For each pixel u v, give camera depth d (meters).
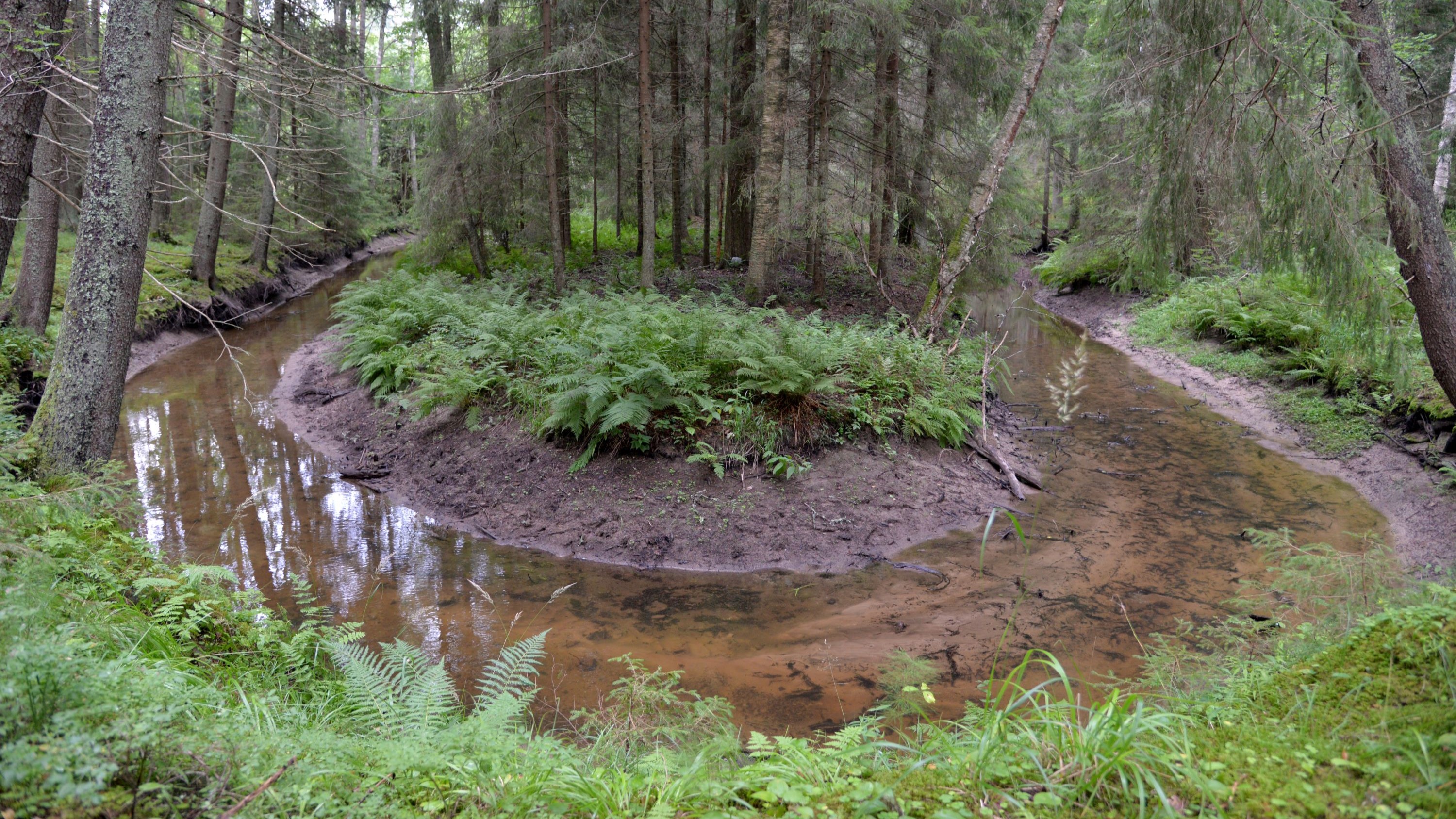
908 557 7.71
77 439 5.99
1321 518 8.53
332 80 6.88
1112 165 18.61
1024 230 17.25
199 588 4.76
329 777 2.54
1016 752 2.66
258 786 2.29
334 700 3.99
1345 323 8.27
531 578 7.31
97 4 12.23
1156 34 8.70
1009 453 10.44
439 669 3.77
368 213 33.00
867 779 2.66
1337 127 7.43
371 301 14.88
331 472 10.11
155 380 14.17
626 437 8.87
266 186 22.98
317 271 27.45
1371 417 10.55
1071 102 21.11
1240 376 13.83
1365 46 7.43
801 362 9.01
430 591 6.97
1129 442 11.34
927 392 9.91
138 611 4.13
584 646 6.00
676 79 18.08
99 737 2.06
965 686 5.33
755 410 8.96
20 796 1.88
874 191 13.80
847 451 9.02
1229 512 8.74
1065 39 19.23
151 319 16.20
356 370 13.46
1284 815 2.21
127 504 6.04
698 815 2.44
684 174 18.88
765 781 2.62
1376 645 3.11
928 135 14.16
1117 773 2.47
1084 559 7.57
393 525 8.49
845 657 5.81
